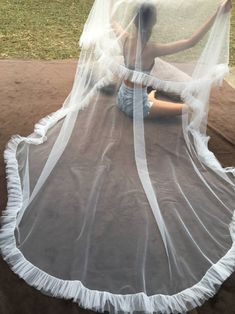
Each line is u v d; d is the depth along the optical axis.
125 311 1.88
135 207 2.35
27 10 5.18
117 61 2.35
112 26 2.32
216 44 2.31
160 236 2.22
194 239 2.24
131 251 2.15
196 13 2.21
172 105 2.72
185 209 2.38
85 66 2.61
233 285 2.07
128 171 2.52
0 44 4.32
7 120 3.14
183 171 2.60
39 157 2.69
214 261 2.15
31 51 4.26
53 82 3.68
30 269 2.03
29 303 1.91
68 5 5.45
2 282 1.98
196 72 2.35
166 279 2.04
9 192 2.45
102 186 2.44
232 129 3.27
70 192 2.40
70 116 2.71
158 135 2.73
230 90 3.77
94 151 2.60
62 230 2.22
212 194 2.50
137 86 2.43
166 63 2.31
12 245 2.13
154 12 2.17
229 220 2.37
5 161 2.69
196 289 2.00
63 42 4.50
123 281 2.01
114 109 2.68
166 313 1.90
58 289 1.95
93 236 2.20
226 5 2.22
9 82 3.60
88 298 1.92
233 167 2.84
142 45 2.23
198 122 2.76
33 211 2.31
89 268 2.06
